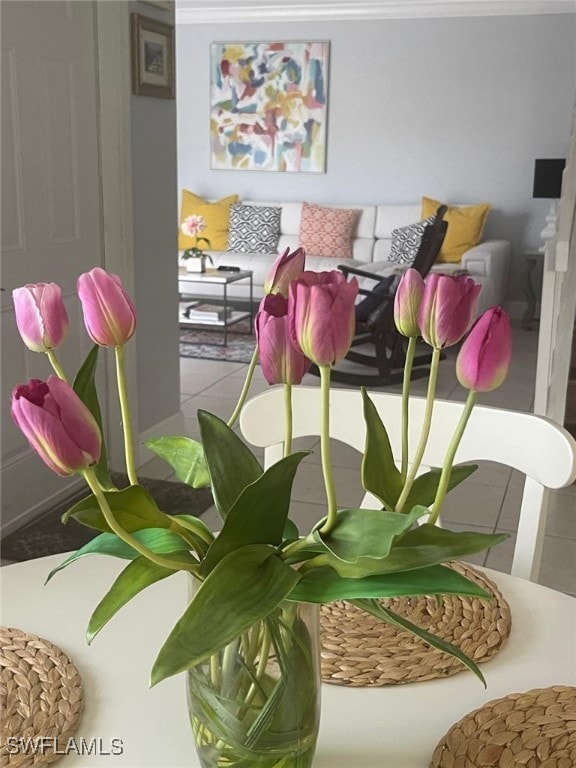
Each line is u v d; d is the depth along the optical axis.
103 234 3.30
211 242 7.37
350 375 5.20
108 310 0.62
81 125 3.12
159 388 3.70
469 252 6.31
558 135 6.75
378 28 7.00
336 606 1.08
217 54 7.47
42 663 0.94
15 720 0.85
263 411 1.38
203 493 3.29
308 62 7.24
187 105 7.68
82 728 0.85
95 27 3.13
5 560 2.72
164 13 3.46
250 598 0.59
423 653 0.97
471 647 0.98
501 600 1.09
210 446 0.68
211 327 6.42
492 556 2.78
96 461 0.57
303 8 7.08
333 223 7.03
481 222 6.64
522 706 0.86
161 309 3.66
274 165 7.55
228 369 5.29
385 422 1.37
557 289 3.55
